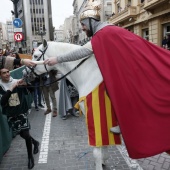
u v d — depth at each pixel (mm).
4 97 3119
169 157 3629
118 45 2287
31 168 3447
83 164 3525
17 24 11047
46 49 2883
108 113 2482
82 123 5531
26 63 2801
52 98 6137
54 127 5301
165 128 2271
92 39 2379
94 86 2520
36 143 3965
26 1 77938
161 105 2248
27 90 3408
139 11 19516
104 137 2496
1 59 3359
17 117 3355
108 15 29953
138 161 3557
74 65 2705
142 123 2270
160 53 2377
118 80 2268
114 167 3404
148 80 2258
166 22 15469
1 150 3574
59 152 3953
